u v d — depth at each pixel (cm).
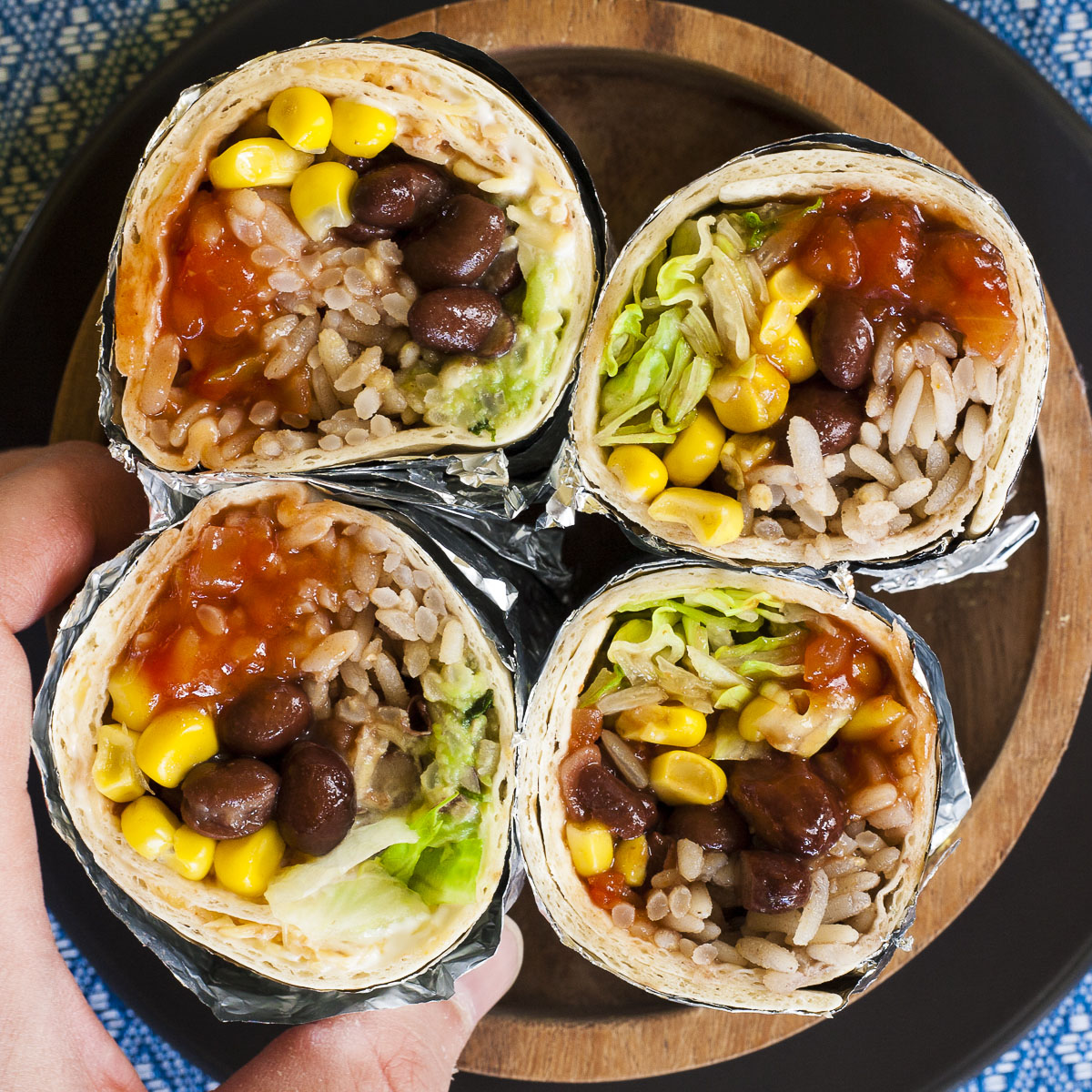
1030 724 29
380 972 24
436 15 29
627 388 24
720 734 25
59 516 27
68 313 30
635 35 28
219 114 24
